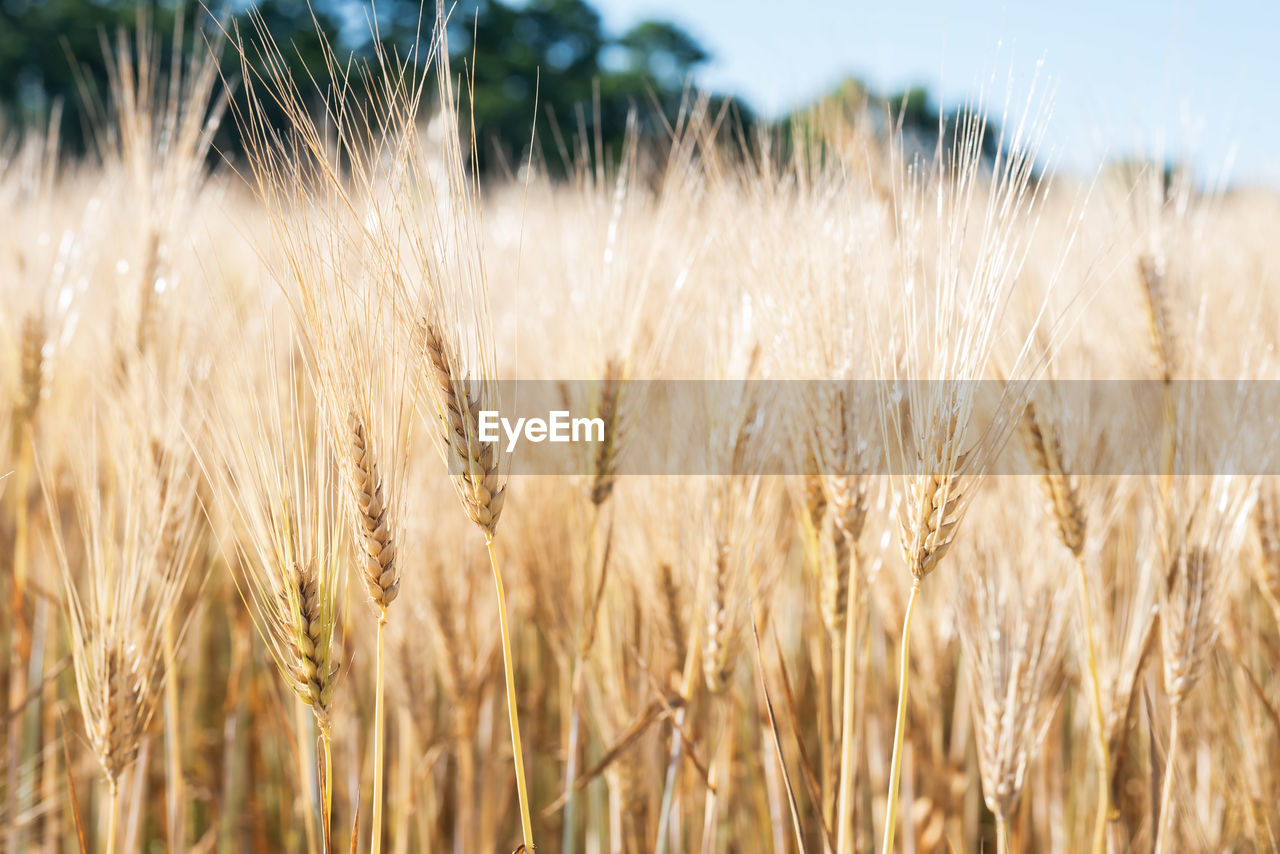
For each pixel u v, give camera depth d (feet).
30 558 3.69
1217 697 3.20
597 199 3.07
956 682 3.98
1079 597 2.95
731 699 3.31
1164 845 2.84
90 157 4.74
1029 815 3.62
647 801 3.32
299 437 2.54
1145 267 3.14
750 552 2.90
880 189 2.94
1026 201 2.52
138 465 2.82
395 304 2.50
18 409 3.28
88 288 3.46
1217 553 2.82
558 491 3.26
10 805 3.27
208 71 3.22
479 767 3.78
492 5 23.22
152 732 3.14
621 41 27.84
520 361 3.42
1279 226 3.97
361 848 3.67
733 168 3.09
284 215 2.47
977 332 2.51
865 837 3.52
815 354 2.76
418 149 2.50
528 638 4.02
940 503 2.48
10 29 24.82
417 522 3.11
